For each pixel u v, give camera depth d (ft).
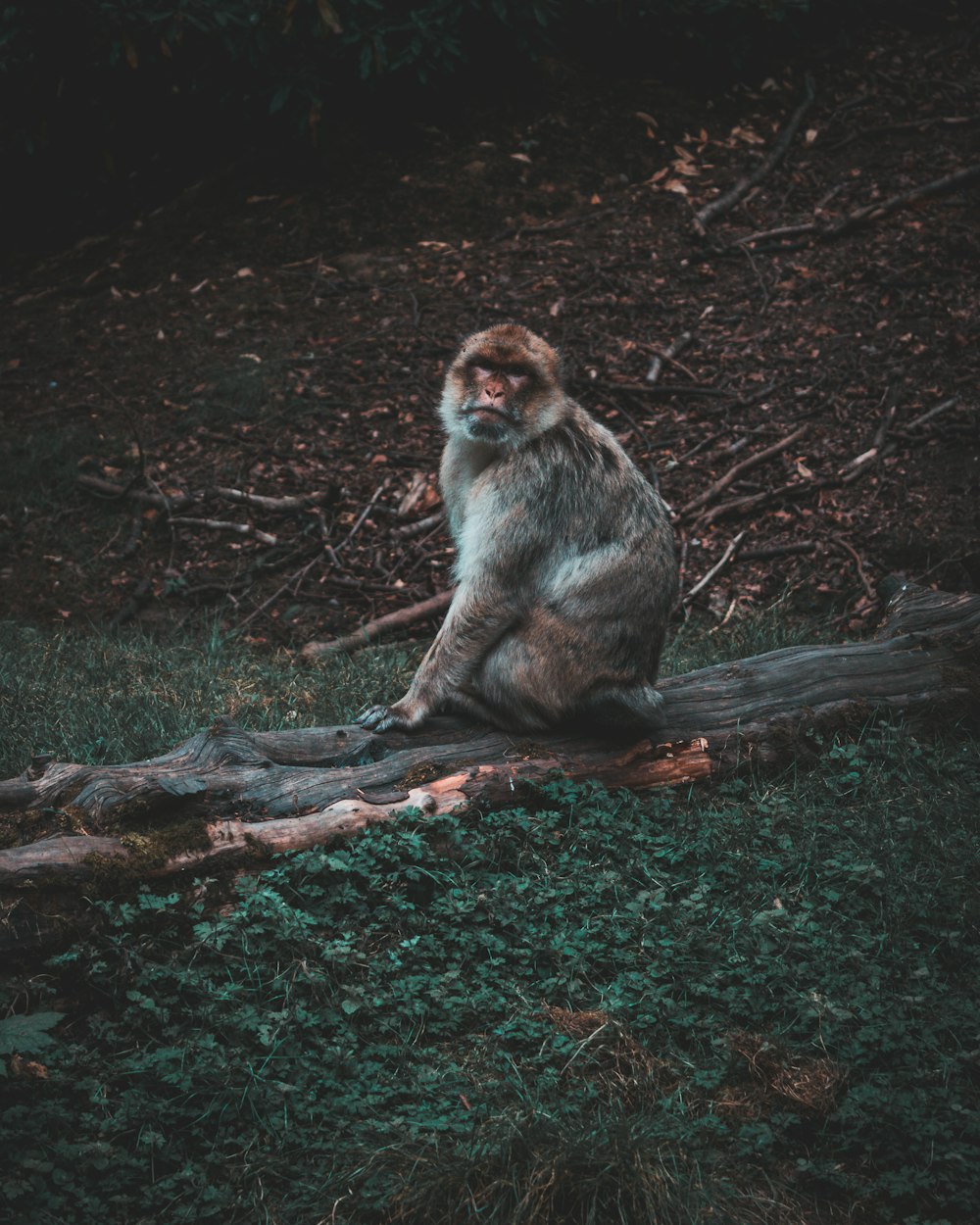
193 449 31.94
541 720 16.63
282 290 37.70
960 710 19.39
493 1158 11.09
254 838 14.16
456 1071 12.30
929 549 26.48
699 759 17.35
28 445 31.76
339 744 16.05
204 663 22.68
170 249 40.60
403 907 13.96
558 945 13.80
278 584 27.84
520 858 15.15
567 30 44.70
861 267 35.58
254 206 41.27
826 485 28.78
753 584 26.81
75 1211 10.63
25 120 41.65
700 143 41.75
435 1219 10.76
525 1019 13.00
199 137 44.65
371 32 39.01
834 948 13.96
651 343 34.01
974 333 32.60
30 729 18.86
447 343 34.55
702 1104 12.34
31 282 41.19
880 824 16.33
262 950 13.20
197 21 37.73
